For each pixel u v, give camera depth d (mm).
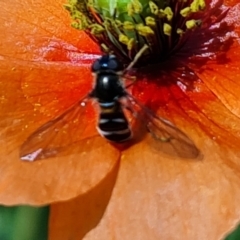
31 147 152
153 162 155
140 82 170
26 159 152
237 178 150
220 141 157
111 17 167
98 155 156
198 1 167
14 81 170
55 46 177
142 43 168
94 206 155
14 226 189
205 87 167
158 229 150
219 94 166
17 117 165
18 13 179
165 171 153
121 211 152
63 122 156
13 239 189
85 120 161
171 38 170
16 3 180
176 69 171
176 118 163
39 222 188
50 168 156
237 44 171
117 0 166
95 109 162
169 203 151
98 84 154
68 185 154
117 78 154
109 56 156
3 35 177
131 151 156
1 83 169
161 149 154
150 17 165
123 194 153
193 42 173
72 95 170
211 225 147
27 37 178
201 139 157
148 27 165
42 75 172
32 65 172
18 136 163
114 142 157
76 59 175
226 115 162
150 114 155
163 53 171
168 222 150
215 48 172
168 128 153
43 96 169
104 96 154
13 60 172
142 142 157
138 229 151
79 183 154
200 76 169
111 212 153
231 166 152
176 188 152
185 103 166
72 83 172
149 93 168
